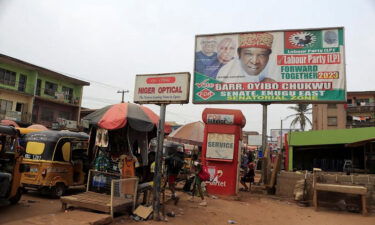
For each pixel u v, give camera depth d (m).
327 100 15.84
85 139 12.48
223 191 14.00
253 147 46.25
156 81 8.96
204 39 17.86
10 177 8.49
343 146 23.89
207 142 14.49
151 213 8.46
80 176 12.00
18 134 9.38
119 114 8.80
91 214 7.55
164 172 10.67
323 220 10.13
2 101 36.62
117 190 8.25
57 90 43.91
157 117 9.98
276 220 9.80
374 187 12.63
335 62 16.06
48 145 10.98
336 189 11.65
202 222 8.68
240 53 17.27
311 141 23.30
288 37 16.80
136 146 10.74
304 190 13.02
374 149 16.53
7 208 8.84
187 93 8.59
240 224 8.89
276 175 15.73
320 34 16.44
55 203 10.10
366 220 10.34
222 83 17.23
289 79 16.44
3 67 36.62
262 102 16.62
